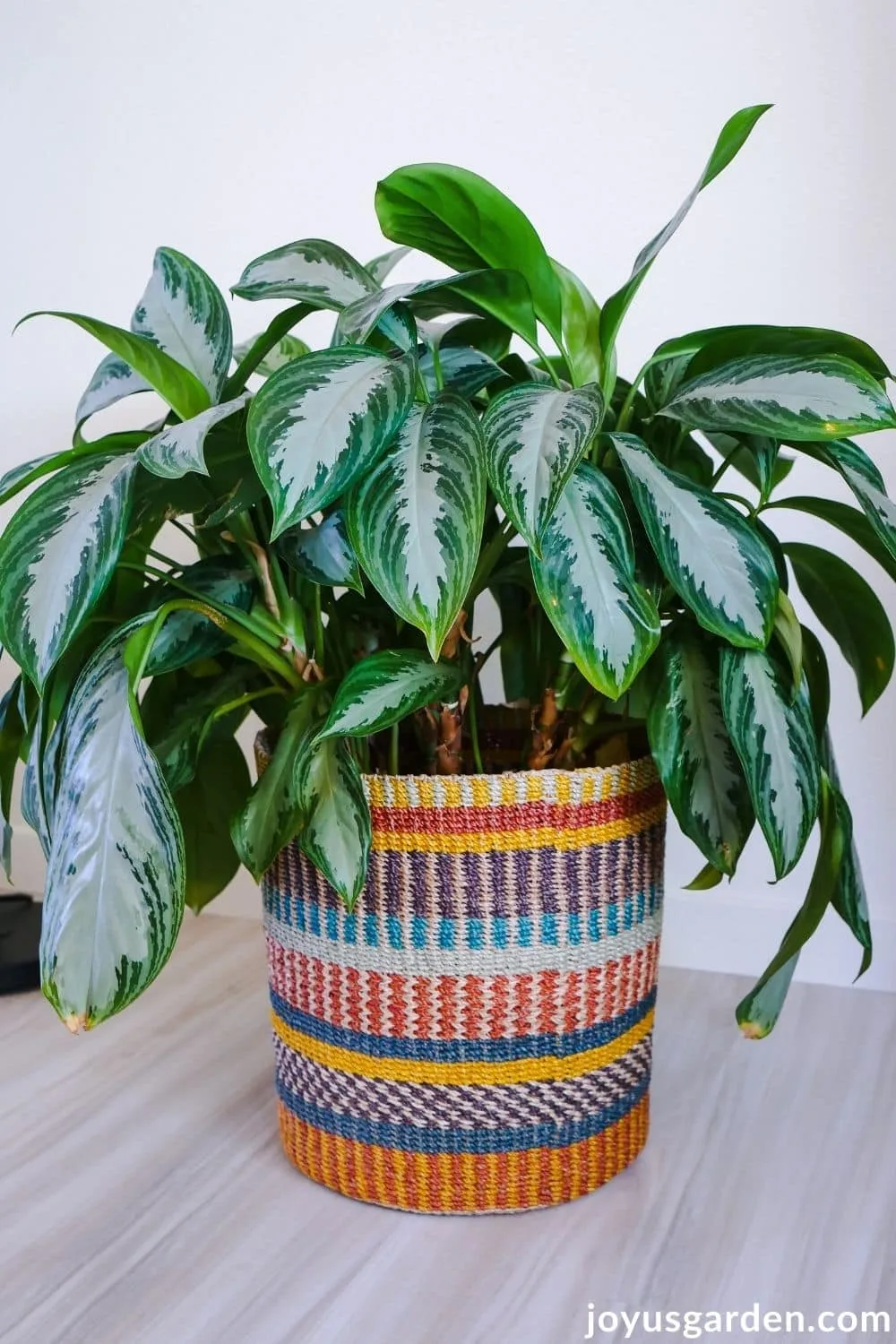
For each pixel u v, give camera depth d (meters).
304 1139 0.86
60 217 1.35
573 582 0.63
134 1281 0.77
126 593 0.82
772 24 1.09
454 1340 0.71
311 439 0.57
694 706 0.74
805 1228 0.82
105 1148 0.93
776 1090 1.01
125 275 1.34
